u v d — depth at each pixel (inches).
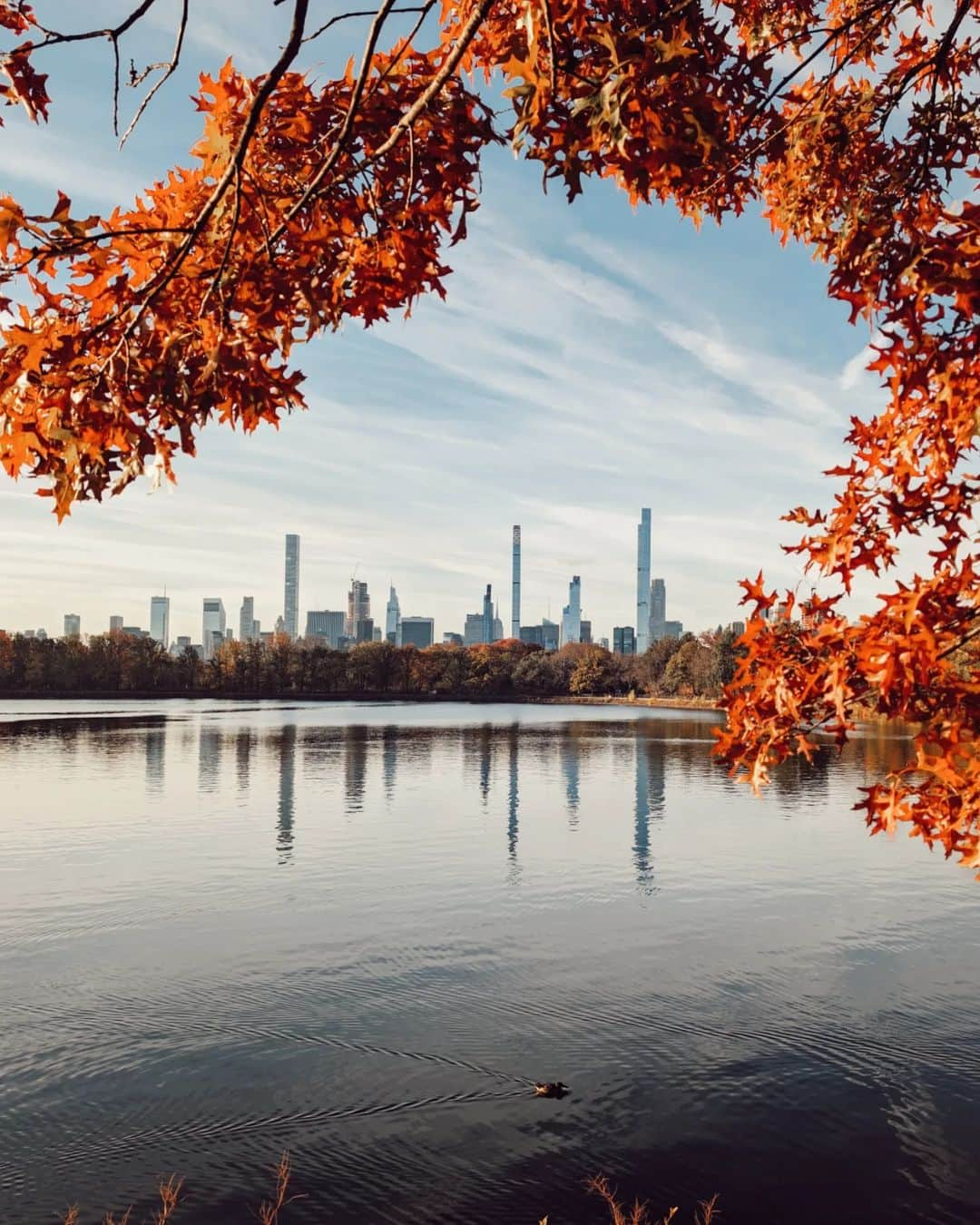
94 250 100.3
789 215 171.3
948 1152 443.2
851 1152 444.5
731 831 1284.4
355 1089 503.2
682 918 833.5
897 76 167.0
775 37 172.1
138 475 101.6
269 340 105.7
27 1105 482.3
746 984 663.1
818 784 1815.9
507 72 97.7
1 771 1961.1
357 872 1009.5
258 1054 542.9
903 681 103.8
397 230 111.1
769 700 117.2
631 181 102.3
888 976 681.0
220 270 102.3
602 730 3567.9
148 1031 574.2
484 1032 576.7
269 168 109.5
